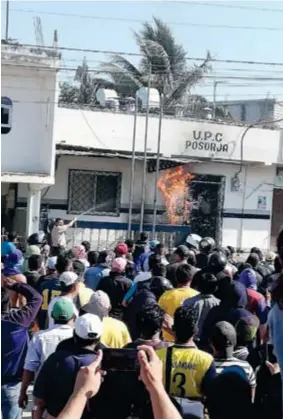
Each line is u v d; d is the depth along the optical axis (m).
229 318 6.51
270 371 3.89
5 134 18.56
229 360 4.94
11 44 18.38
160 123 21.86
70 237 22.59
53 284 7.91
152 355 2.62
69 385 4.39
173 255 10.19
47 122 18.86
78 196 22.69
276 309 2.96
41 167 18.92
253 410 3.83
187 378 4.61
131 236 22.91
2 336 5.93
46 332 5.75
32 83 18.70
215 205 24.69
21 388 5.92
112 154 22.05
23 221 21.02
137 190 23.39
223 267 8.59
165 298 7.36
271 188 25.50
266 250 25.48
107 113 22.70
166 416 2.45
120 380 3.84
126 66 34.75
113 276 8.77
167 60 34.09
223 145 24.41
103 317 6.21
